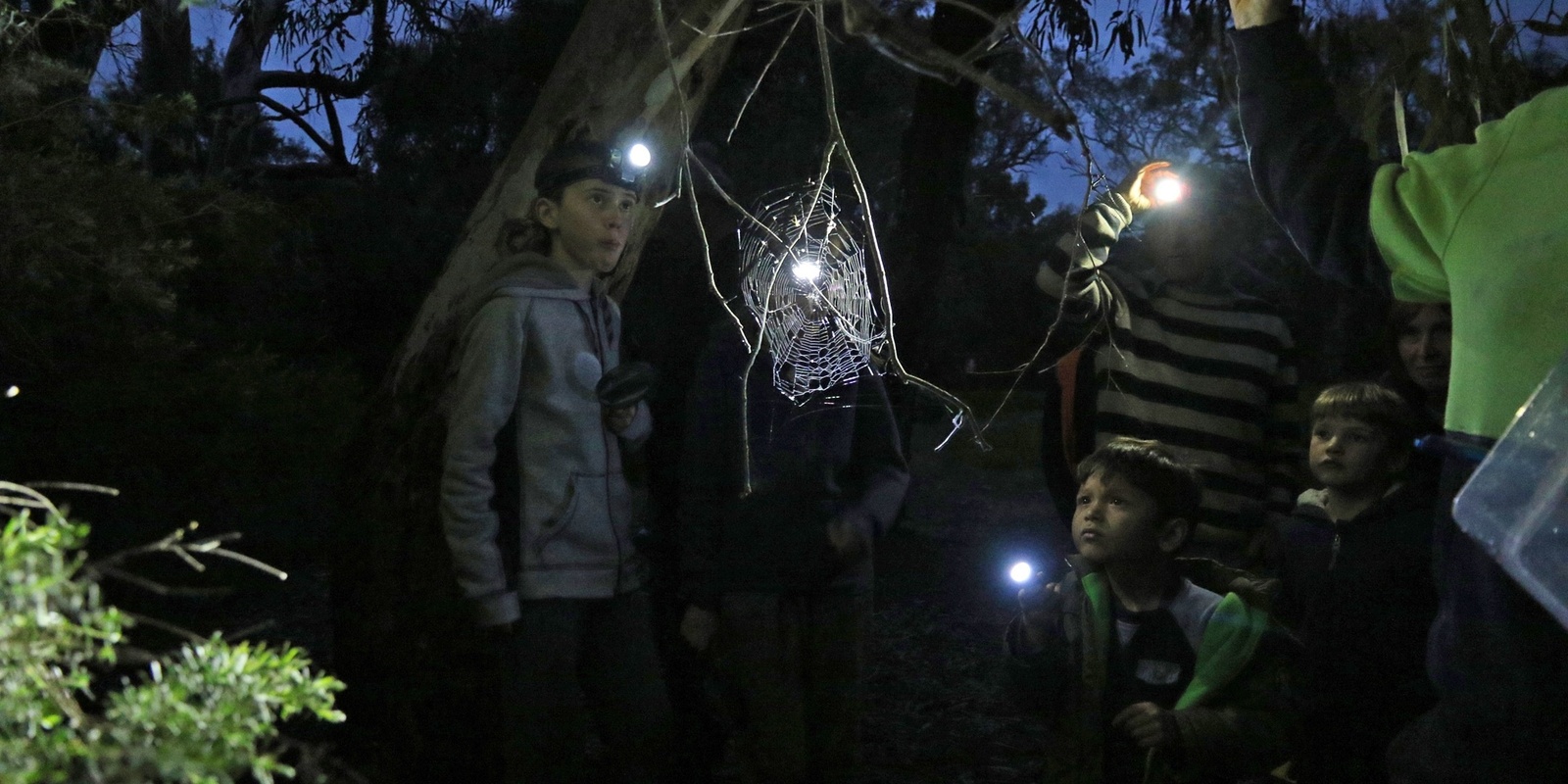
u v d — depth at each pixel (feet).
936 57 5.58
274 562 14.33
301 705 3.92
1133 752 8.95
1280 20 6.59
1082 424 11.29
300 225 18.22
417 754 10.52
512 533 9.53
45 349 11.83
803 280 9.85
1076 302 10.75
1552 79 7.79
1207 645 8.81
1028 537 27.86
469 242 11.12
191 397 13.03
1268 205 6.59
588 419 9.61
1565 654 5.17
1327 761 8.84
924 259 24.70
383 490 10.73
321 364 21.39
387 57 37.86
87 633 3.66
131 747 3.47
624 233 9.97
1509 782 5.42
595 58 11.18
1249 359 10.99
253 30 23.22
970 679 16.37
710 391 10.16
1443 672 5.64
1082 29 18.26
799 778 10.07
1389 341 9.48
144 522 12.60
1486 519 4.33
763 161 33.09
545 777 9.54
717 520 10.17
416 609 10.45
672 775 11.35
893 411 10.90
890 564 24.09
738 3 6.70
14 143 11.62
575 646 9.61
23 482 11.69
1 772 3.34
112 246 11.84
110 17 12.21
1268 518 10.29
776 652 10.05
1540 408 4.38
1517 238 5.22
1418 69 8.36
